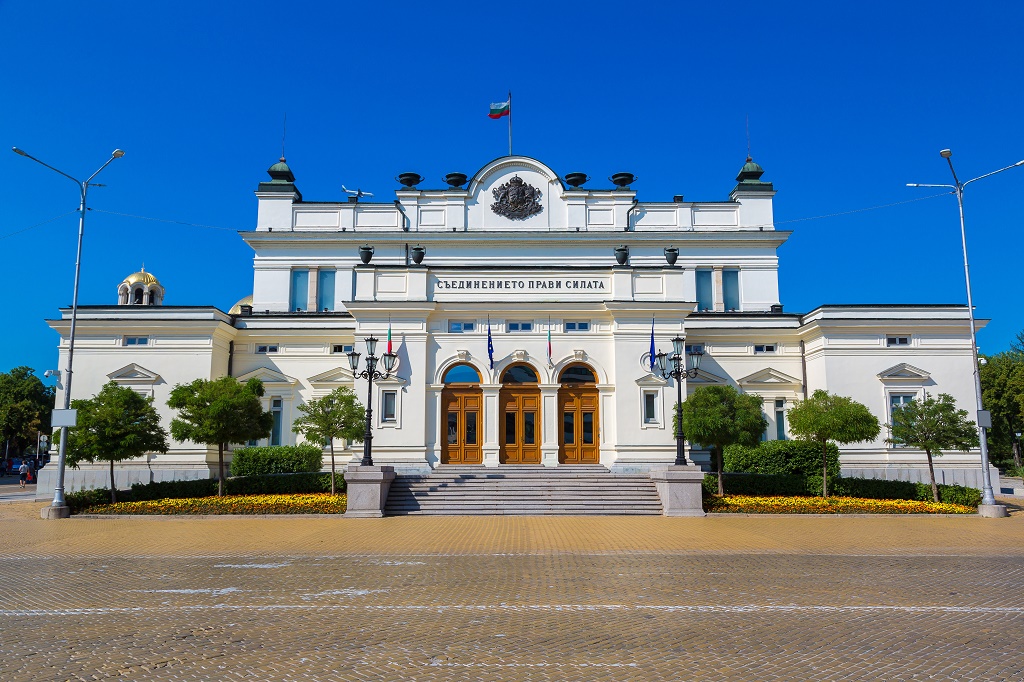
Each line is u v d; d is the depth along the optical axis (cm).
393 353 3738
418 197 5222
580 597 1402
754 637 1109
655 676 929
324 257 5150
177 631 1145
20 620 1219
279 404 4362
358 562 1844
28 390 8756
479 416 3759
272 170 5425
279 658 1002
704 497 3167
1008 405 7531
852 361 4097
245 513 2952
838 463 3631
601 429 3741
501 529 2527
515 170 5250
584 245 5125
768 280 5119
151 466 4112
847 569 1745
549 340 3800
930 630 1151
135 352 4222
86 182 3344
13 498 3981
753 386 4325
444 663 981
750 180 5366
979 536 2402
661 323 3788
